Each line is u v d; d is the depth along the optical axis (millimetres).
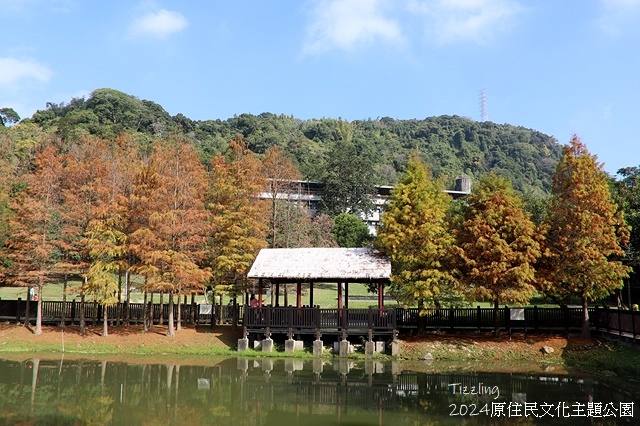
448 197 32906
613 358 25438
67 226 32188
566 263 29062
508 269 28781
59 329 32938
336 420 16438
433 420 16422
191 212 31625
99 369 24953
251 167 36125
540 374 23953
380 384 21797
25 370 24422
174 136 77125
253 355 29125
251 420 16422
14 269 33312
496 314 30422
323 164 95188
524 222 28875
